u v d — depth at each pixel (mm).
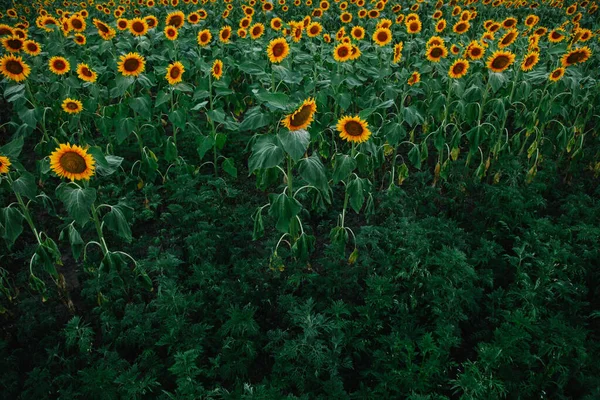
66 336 4184
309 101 3904
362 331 4219
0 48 8516
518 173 6297
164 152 6750
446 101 6766
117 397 3477
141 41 8727
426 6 15117
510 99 6691
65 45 8508
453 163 6750
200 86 7070
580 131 7676
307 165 4434
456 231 5297
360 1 12414
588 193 6613
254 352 3865
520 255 4633
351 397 3561
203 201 5754
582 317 4262
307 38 9672
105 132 6879
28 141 8797
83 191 3916
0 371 3979
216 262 5207
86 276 5301
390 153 7578
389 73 7035
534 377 3670
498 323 4336
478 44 7543
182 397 3236
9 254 5660
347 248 5746
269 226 6004
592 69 9203
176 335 3896
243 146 7797
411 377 3539
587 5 14734
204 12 10852
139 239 5750
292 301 4410
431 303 4453
